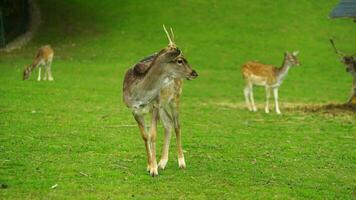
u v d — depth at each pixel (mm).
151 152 10203
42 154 11523
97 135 13617
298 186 9836
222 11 42125
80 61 31859
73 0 44000
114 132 14086
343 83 28797
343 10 19141
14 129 13930
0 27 38375
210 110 19438
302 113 19281
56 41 37156
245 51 35531
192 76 9844
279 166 11305
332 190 9703
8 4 40125
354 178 10578
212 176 10250
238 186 9656
